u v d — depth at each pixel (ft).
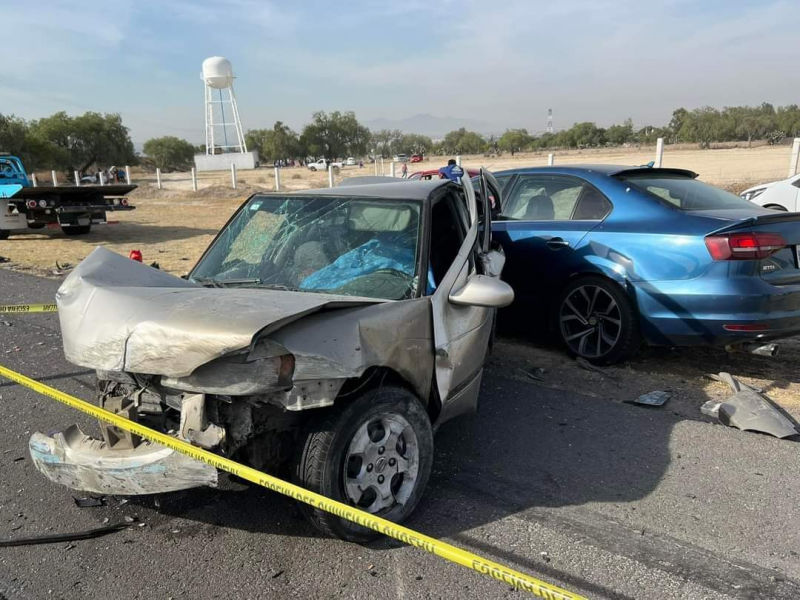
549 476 12.15
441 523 10.48
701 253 16.10
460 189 15.49
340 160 321.73
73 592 8.77
